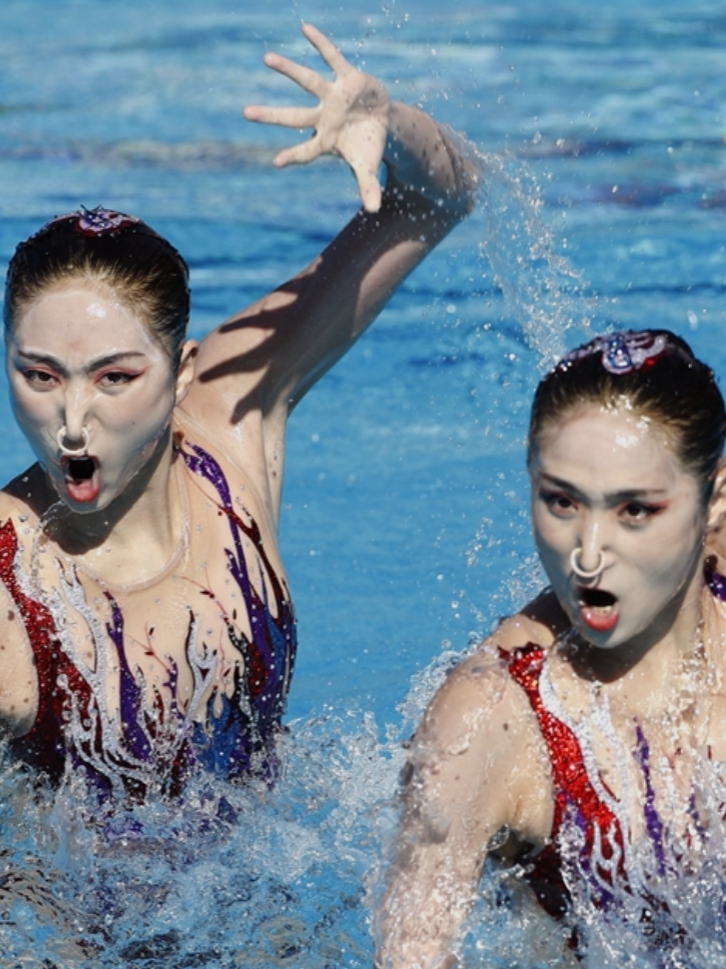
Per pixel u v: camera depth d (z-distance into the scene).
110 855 9.34
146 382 8.60
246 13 39.53
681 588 7.66
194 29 37.84
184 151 29.08
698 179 27.19
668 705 7.80
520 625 8.01
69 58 35.47
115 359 8.44
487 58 35.00
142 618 9.30
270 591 9.76
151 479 9.18
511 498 17.44
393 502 17.44
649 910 7.77
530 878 8.03
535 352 21.14
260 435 10.32
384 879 7.89
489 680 7.76
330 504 17.42
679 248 23.81
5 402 20.27
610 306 21.41
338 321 10.73
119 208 25.70
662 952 7.89
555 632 7.93
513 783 7.68
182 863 9.46
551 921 8.10
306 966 8.96
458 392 20.22
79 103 32.03
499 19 39.31
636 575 7.27
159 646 9.30
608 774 7.66
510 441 18.89
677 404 7.21
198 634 9.39
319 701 13.09
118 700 9.20
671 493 7.21
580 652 7.84
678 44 36.78
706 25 39.00
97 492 8.70
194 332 20.52
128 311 8.52
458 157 10.90
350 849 9.82
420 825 7.70
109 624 9.22
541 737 7.68
